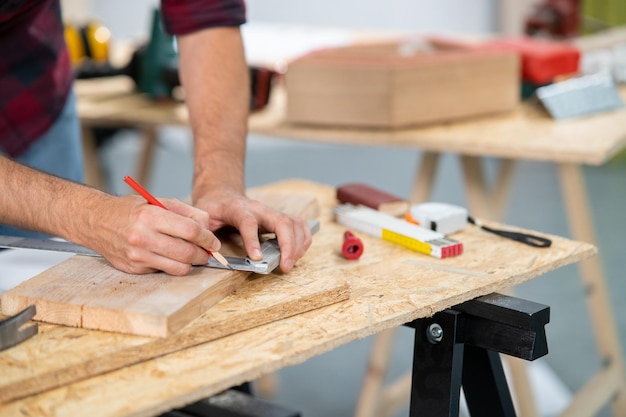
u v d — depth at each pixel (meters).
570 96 2.55
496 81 2.54
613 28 5.10
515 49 2.74
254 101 2.70
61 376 1.09
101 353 1.12
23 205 1.34
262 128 2.50
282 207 1.66
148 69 2.85
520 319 1.34
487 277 1.40
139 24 5.84
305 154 5.92
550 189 5.10
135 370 1.13
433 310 1.31
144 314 1.16
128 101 2.88
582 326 3.51
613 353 2.62
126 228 1.27
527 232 1.60
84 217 1.31
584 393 2.56
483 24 6.02
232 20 1.77
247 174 5.46
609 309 2.60
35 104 1.83
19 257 1.42
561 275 3.97
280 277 1.38
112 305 1.19
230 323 1.21
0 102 1.79
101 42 2.97
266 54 3.35
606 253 4.18
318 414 2.93
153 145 3.15
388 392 2.69
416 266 1.45
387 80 2.37
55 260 1.41
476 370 1.50
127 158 5.64
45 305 1.21
